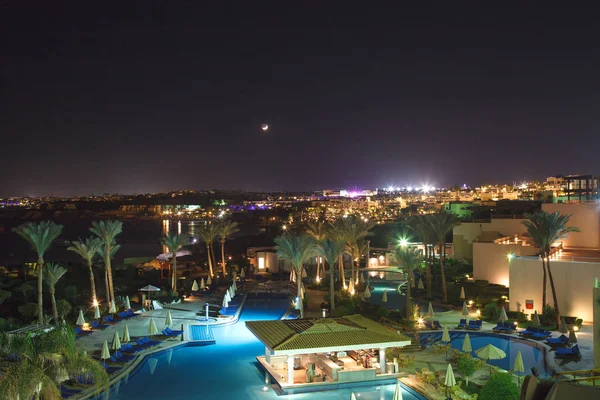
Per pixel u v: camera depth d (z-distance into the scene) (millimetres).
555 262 40031
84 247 43719
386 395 25172
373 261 77438
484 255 54969
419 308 45969
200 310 45406
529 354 30938
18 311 42656
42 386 16781
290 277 62625
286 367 28734
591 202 52750
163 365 29688
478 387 24875
